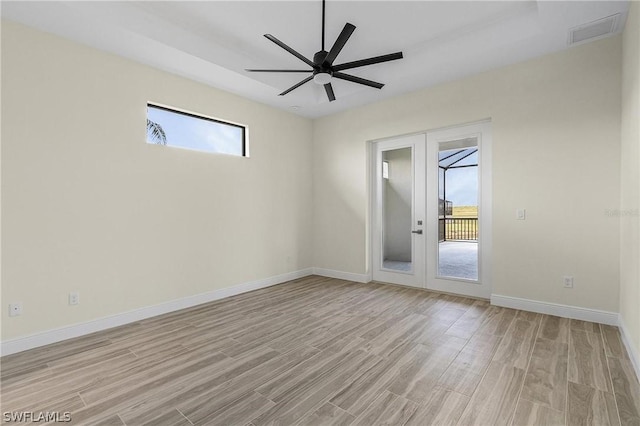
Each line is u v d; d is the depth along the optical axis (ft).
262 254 14.94
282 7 8.93
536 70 10.72
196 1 8.65
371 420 5.49
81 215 9.42
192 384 6.70
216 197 13.05
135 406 5.96
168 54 10.17
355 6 8.89
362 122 15.55
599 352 7.84
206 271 12.66
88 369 7.35
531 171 10.87
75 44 9.32
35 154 8.61
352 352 8.12
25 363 7.63
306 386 6.59
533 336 8.87
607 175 9.56
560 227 10.37
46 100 8.79
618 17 8.39
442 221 13.61
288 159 16.30
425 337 8.97
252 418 5.58
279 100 14.64
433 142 13.74
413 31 10.22
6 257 8.15
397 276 15.10
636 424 5.30
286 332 9.49
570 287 10.23
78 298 9.34
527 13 9.30
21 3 7.54
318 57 9.10
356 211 15.96
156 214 11.16
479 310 11.18
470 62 11.02
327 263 17.21
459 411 5.71
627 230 8.32
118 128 10.20
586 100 9.87
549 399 6.01
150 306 10.94
